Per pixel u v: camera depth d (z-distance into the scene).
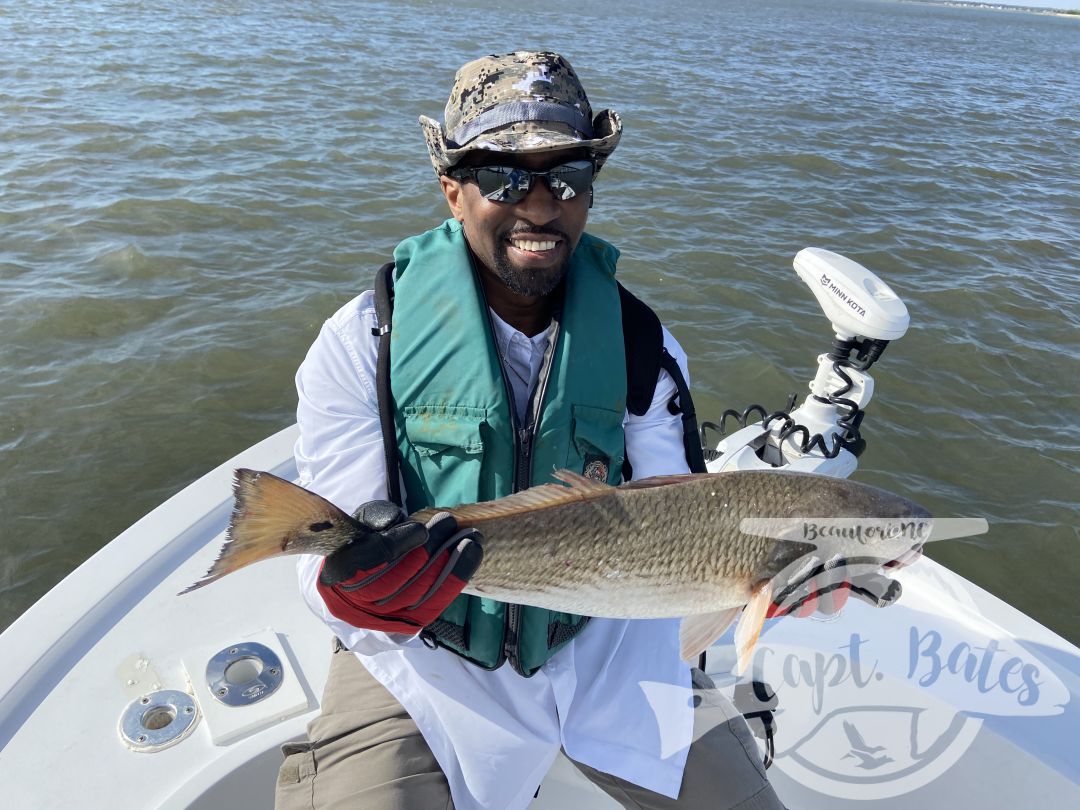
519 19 36.66
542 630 1.95
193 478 5.97
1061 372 7.74
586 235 2.14
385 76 18.64
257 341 7.52
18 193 10.13
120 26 22.62
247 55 19.83
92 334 7.47
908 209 12.06
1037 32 94.94
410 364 1.93
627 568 1.73
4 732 2.17
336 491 1.94
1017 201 13.12
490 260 1.90
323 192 10.93
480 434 1.89
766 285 9.05
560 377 1.95
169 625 2.52
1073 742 2.22
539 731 2.04
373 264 9.13
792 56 30.97
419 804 1.86
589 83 19.69
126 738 2.16
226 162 11.74
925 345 8.02
